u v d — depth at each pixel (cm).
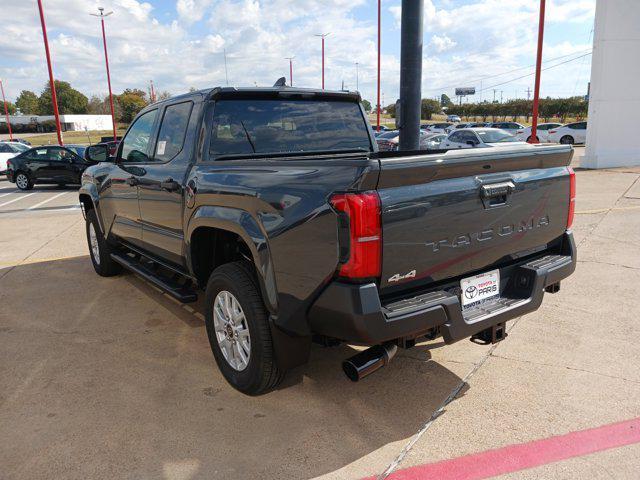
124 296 526
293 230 256
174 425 293
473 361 362
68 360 380
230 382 330
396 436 279
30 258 706
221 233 361
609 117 1625
